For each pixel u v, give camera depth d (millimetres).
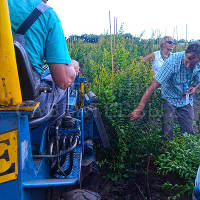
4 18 1201
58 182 1627
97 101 3389
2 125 1301
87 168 2727
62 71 1931
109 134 3449
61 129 2172
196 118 5168
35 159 1840
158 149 3320
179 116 3861
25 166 1396
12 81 1278
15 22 1732
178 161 2699
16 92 1306
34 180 1532
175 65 3230
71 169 2025
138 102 3443
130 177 3242
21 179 1330
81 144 2646
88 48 11453
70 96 3838
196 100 6695
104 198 2877
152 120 3473
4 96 1287
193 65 3227
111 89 3523
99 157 3473
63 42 1942
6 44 1229
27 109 1280
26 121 1411
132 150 3309
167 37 4512
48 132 2100
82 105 4238
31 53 1786
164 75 3227
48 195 2037
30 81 1527
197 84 3631
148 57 4699
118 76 3857
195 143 2861
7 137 1308
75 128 2229
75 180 1760
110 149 3410
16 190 1330
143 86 3525
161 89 3584
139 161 3445
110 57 6301
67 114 2328
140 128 3385
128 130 3279
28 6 1769
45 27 1820
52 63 1915
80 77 4359
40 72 1934
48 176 2002
